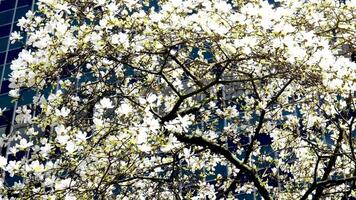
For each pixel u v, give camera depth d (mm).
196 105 8930
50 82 6965
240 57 7641
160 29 6773
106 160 6758
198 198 9672
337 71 6645
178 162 8523
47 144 6156
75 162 6184
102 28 6547
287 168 10953
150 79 8961
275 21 6598
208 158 9766
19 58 6438
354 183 8430
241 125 9969
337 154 8156
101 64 7723
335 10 8508
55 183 6184
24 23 7176
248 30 6562
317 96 8484
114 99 8117
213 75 9680
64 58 6746
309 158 10766
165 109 9305
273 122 10188
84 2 7199
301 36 7000
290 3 8273
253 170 8469
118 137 5789
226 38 6719
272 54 6770
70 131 6152
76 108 7441
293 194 10945
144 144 5812
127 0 6938
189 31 6879
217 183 9828
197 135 8344
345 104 8305
